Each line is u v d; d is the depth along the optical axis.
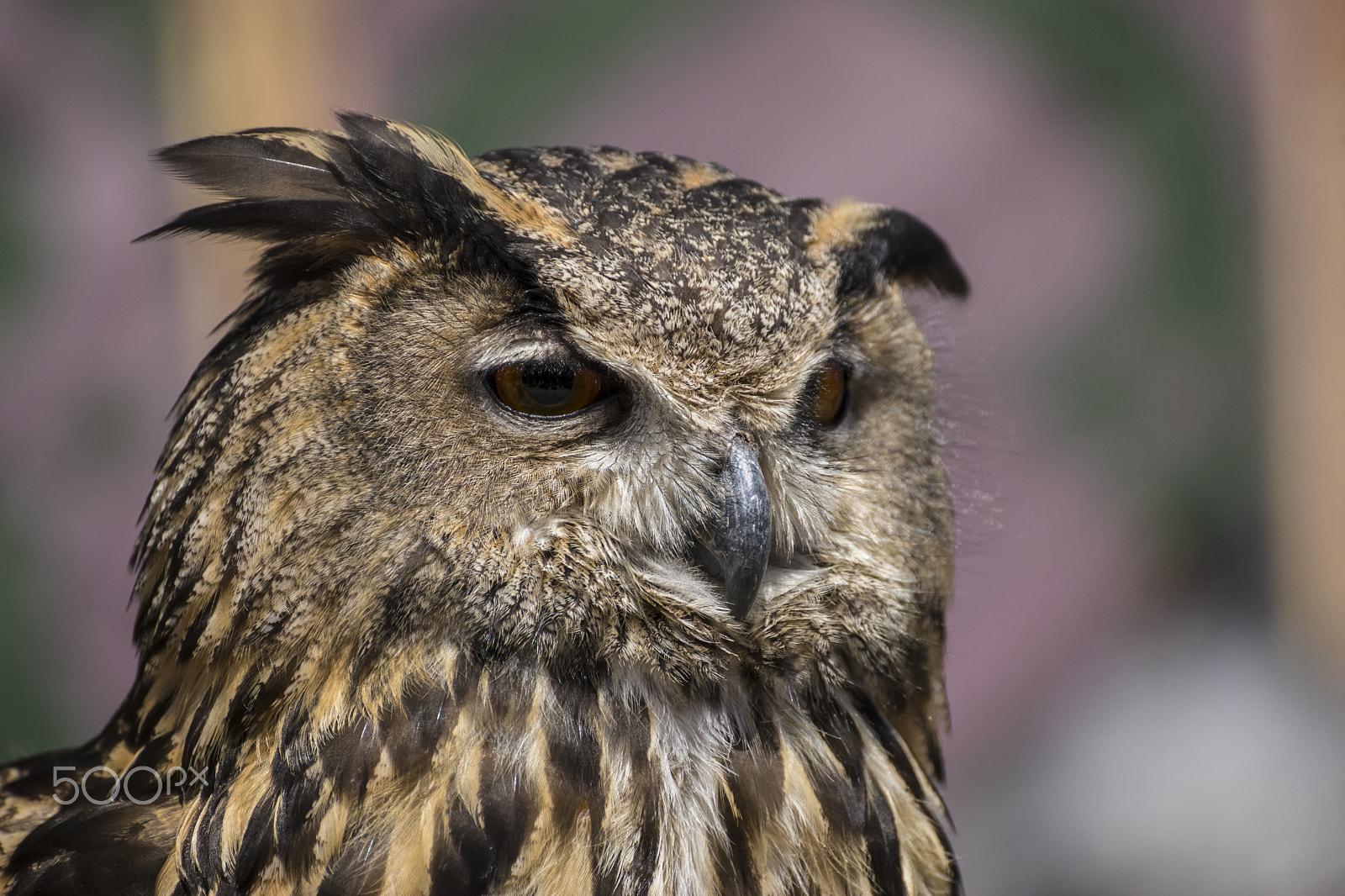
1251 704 4.29
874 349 3.00
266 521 2.96
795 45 4.68
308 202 2.96
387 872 2.95
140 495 3.97
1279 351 4.18
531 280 2.95
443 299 2.96
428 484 2.95
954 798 4.70
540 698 2.96
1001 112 4.64
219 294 3.57
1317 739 4.18
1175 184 4.50
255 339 2.97
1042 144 4.66
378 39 4.22
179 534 2.97
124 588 3.95
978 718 4.74
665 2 4.57
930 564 3.01
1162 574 4.69
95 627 3.93
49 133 4.01
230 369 2.97
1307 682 4.28
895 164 4.67
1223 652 4.48
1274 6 3.91
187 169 2.98
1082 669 4.71
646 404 2.96
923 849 3.00
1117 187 4.62
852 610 2.99
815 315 2.97
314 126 3.55
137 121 4.09
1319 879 3.95
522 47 4.43
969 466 3.05
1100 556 4.65
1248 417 4.44
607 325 2.96
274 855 2.95
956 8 4.73
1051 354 4.56
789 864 2.97
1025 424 4.55
